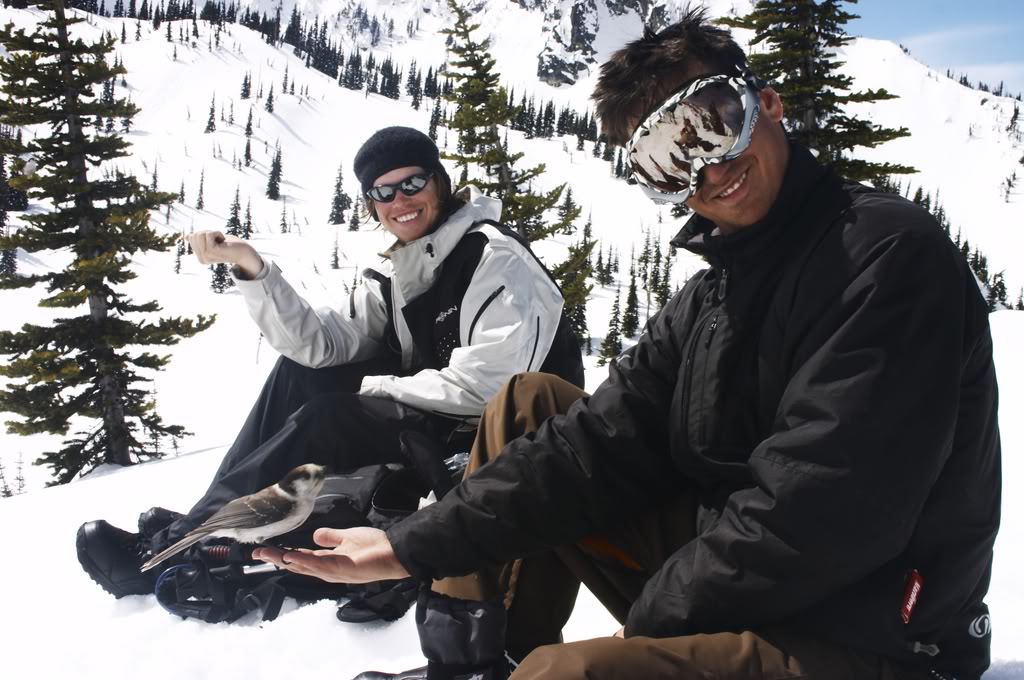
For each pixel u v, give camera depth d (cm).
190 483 470
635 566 165
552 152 18612
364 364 328
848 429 113
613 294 11912
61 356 1900
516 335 280
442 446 278
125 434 1947
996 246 17688
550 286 305
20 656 233
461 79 2000
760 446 124
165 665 216
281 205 17325
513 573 166
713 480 146
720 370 140
